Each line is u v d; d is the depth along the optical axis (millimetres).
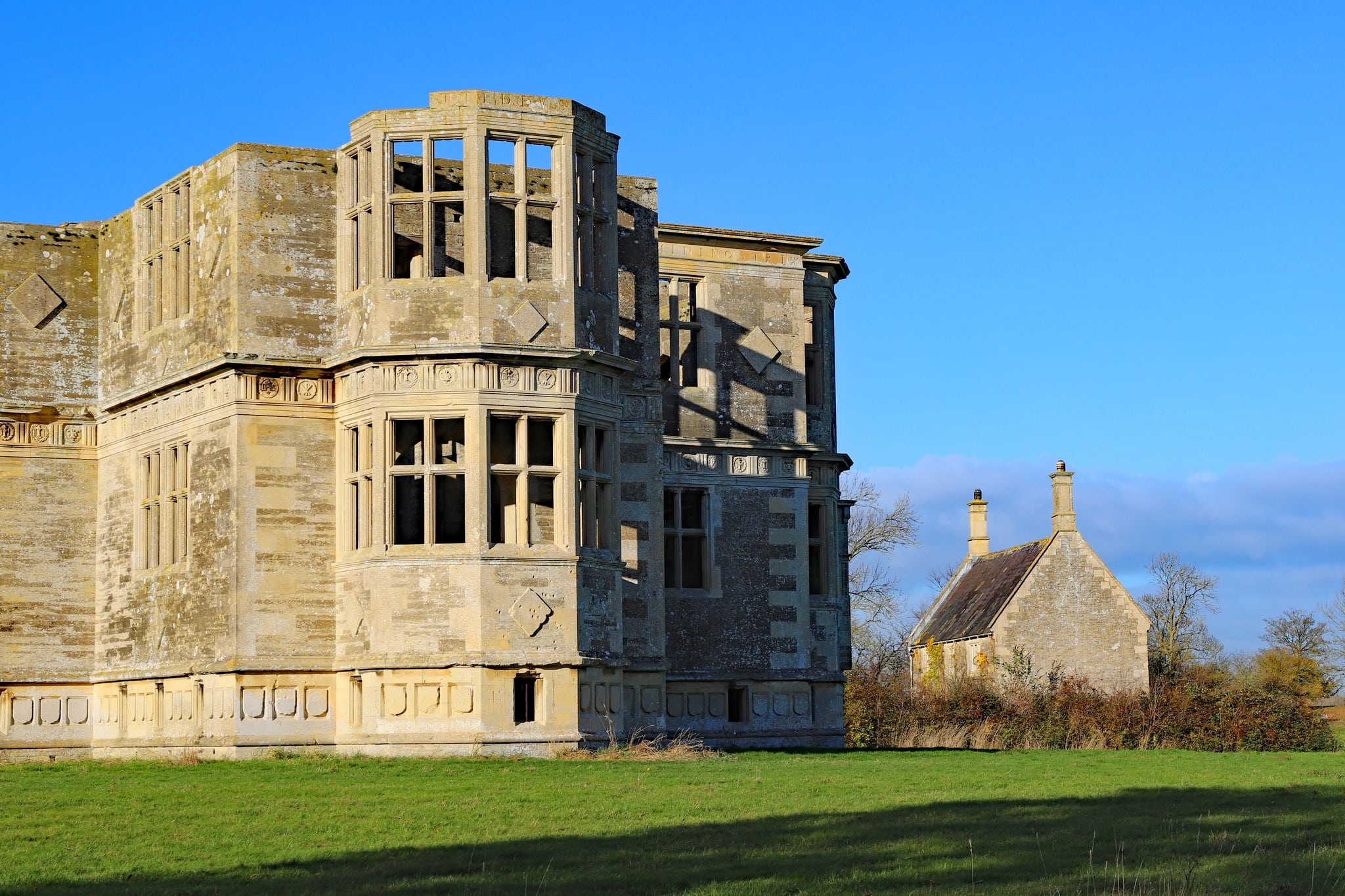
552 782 22250
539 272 29000
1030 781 23297
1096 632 56688
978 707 45844
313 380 28719
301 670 28031
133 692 30875
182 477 29953
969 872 14594
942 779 23328
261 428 28391
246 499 28188
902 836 16844
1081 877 14281
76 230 33250
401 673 27219
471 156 27781
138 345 31594
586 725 27781
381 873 14570
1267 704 44156
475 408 27422
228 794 20953
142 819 18422
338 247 28969
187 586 29344
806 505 36594
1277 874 14500
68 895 13594
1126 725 42938
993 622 56219
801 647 36156
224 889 13828
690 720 35062
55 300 32875
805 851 15766
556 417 27891
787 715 35812
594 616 28188
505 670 27078
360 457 28078
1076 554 57188
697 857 15406
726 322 36594
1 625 31859
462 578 27172
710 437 35938
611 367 28953
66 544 32469
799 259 37406
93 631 32406
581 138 28625
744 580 35906
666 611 35125
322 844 16406
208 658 28562
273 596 28125
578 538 27969
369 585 27578
